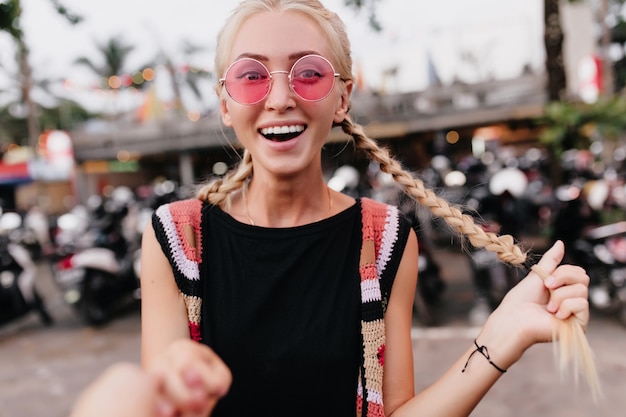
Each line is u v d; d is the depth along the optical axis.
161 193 9.89
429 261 5.23
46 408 3.71
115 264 5.80
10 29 3.40
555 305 0.95
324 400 1.01
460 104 16.66
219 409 1.02
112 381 0.45
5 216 10.43
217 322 1.04
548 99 6.27
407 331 1.13
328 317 1.03
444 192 1.45
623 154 12.94
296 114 1.00
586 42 14.12
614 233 4.66
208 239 1.08
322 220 1.08
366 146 1.18
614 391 3.37
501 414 3.20
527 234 8.02
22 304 5.55
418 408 1.03
